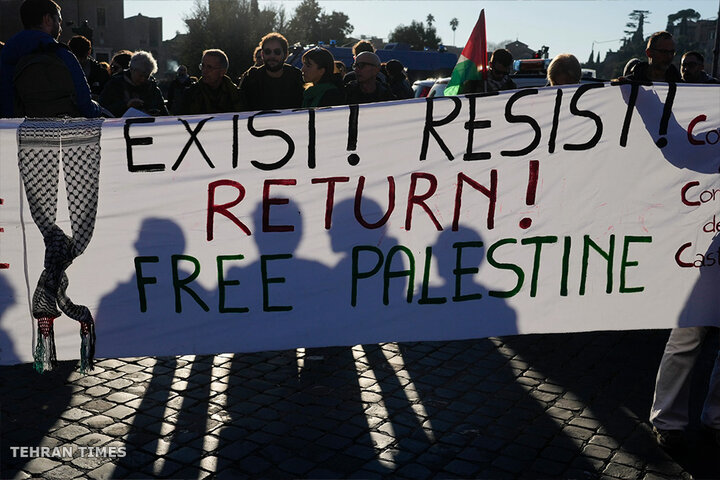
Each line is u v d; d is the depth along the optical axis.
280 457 3.50
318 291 3.42
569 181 3.46
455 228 3.44
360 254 3.41
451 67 23.34
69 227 3.21
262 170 3.30
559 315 3.56
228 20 39.09
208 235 3.31
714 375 3.63
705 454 3.58
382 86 5.86
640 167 3.48
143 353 3.35
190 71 39.94
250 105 5.55
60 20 4.45
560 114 3.41
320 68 5.19
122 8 46.56
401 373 4.55
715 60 18.38
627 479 3.34
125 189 3.23
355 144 3.33
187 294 3.34
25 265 3.20
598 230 3.51
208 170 3.27
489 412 4.01
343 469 3.39
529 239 3.48
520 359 4.81
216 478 3.30
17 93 4.28
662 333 5.36
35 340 3.25
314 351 4.91
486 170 3.41
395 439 3.69
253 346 3.42
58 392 4.21
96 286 3.27
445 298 3.48
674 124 3.46
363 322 3.46
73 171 3.18
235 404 4.09
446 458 3.50
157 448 3.57
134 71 5.84
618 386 4.39
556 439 3.71
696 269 3.58
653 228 3.54
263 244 3.35
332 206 3.36
